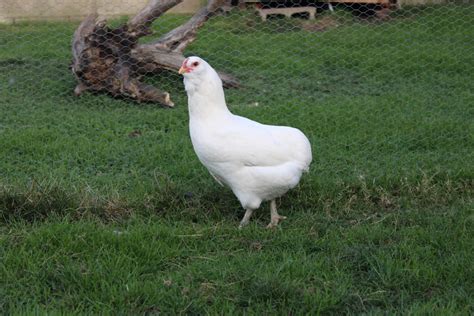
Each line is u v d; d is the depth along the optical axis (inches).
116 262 157.6
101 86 291.4
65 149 235.6
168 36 306.5
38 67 333.4
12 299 145.1
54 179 204.4
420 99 300.4
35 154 229.6
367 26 424.8
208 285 151.5
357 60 357.7
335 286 151.9
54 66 336.5
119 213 191.2
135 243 165.8
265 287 147.6
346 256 165.3
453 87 321.4
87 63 286.4
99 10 430.6
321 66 351.9
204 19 310.7
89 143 239.9
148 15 295.0
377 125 264.7
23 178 211.3
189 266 159.6
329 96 303.1
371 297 149.2
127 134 252.1
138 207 193.8
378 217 195.0
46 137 244.4
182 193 200.1
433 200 205.3
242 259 163.0
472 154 238.7
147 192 200.1
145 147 240.2
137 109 283.7
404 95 304.2
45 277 151.9
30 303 143.8
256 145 175.2
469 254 165.6
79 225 173.9
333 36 402.9
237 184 180.1
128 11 431.2
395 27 418.3
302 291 149.0
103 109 283.3
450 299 147.8
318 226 185.0
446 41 393.4
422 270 157.6
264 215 196.7
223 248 172.4
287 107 281.4
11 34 394.9
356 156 235.6
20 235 172.1
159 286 149.7
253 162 175.8
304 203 202.2
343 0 454.3
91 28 295.1
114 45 290.5
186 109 281.3
